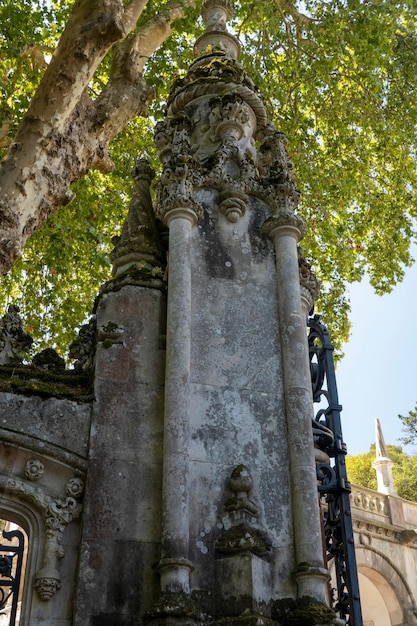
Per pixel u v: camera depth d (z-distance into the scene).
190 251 5.80
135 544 4.82
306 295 6.53
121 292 5.89
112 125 8.16
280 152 7.07
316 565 4.68
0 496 5.00
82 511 4.96
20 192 6.88
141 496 5.02
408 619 16.67
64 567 4.82
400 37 13.33
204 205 6.13
